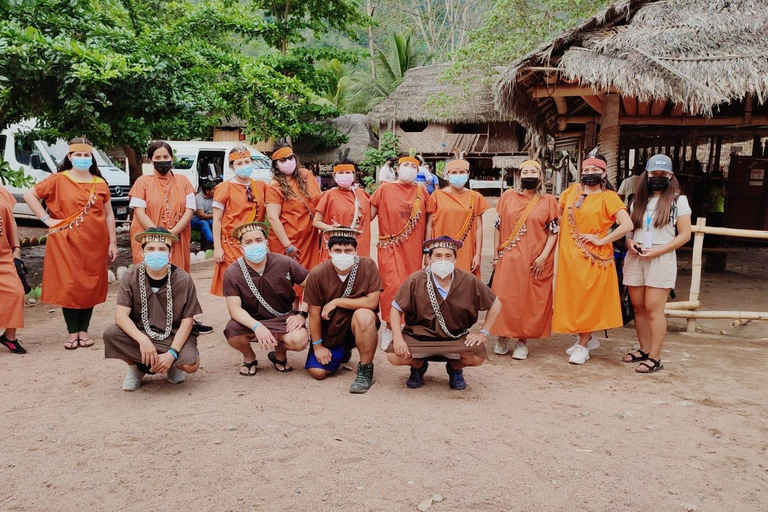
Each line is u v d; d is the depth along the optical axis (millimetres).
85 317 5512
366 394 4320
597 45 6785
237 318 4445
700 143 13078
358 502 2918
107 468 3219
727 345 5824
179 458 3322
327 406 4070
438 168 25578
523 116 9852
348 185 5398
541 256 5133
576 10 16984
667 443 3600
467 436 3631
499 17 18188
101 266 5445
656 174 4852
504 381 4688
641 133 11336
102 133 8859
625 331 6406
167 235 4141
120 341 4145
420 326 4363
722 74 6242
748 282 9195
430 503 2910
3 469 3209
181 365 4227
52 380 4574
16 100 8359
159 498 2941
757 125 9625
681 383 4688
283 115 14711
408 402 4176
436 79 24953
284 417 3869
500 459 3348
